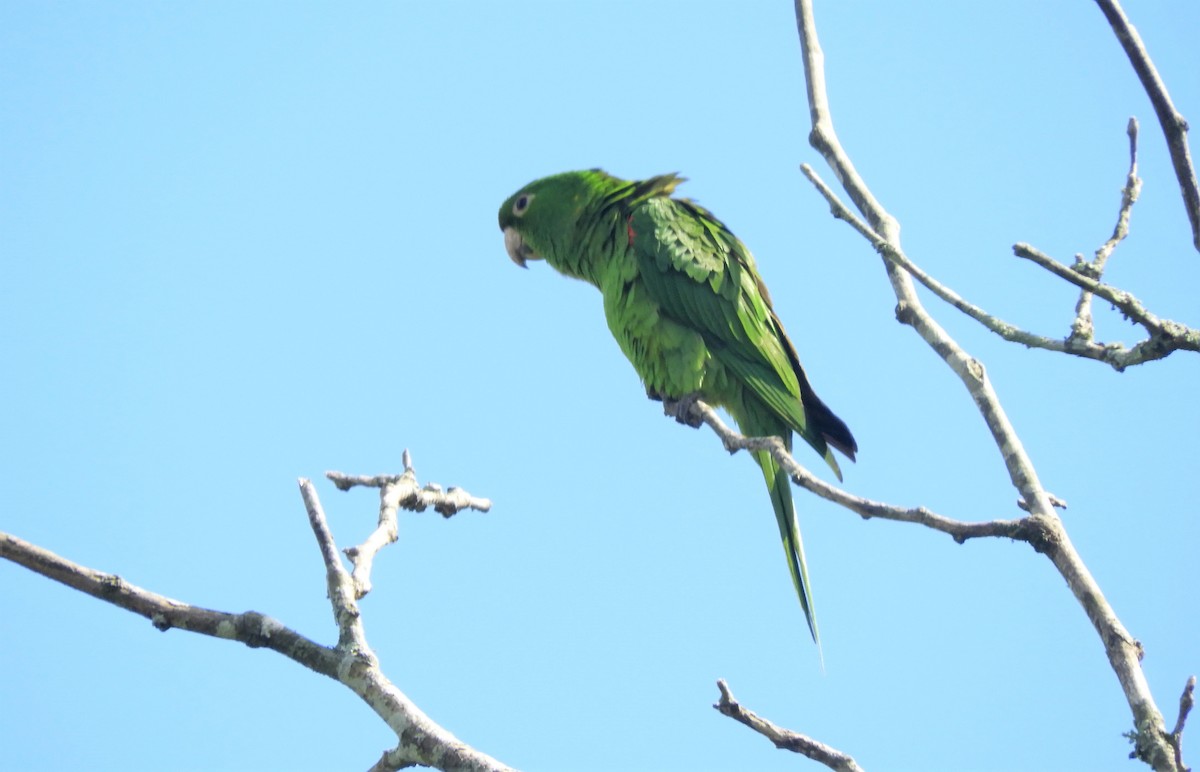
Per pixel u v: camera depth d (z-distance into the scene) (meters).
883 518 9.12
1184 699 8.02
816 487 9.41
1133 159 11.05
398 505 11.05
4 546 9.01
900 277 12.46
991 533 9.20
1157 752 8.09
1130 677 8.55
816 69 14.28
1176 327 8.80
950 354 11.55
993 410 10.98
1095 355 9.24
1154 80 8.53
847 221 10.67
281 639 9.26
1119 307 8.90
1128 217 10.87
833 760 9.40
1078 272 9.53
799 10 14.63
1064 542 9.25
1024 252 9.03
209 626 9.23
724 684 9.67
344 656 9.23
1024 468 10.49
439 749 8.77
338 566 9.65
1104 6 8.62
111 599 9.16
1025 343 9.62
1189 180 8.51
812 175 10.94
